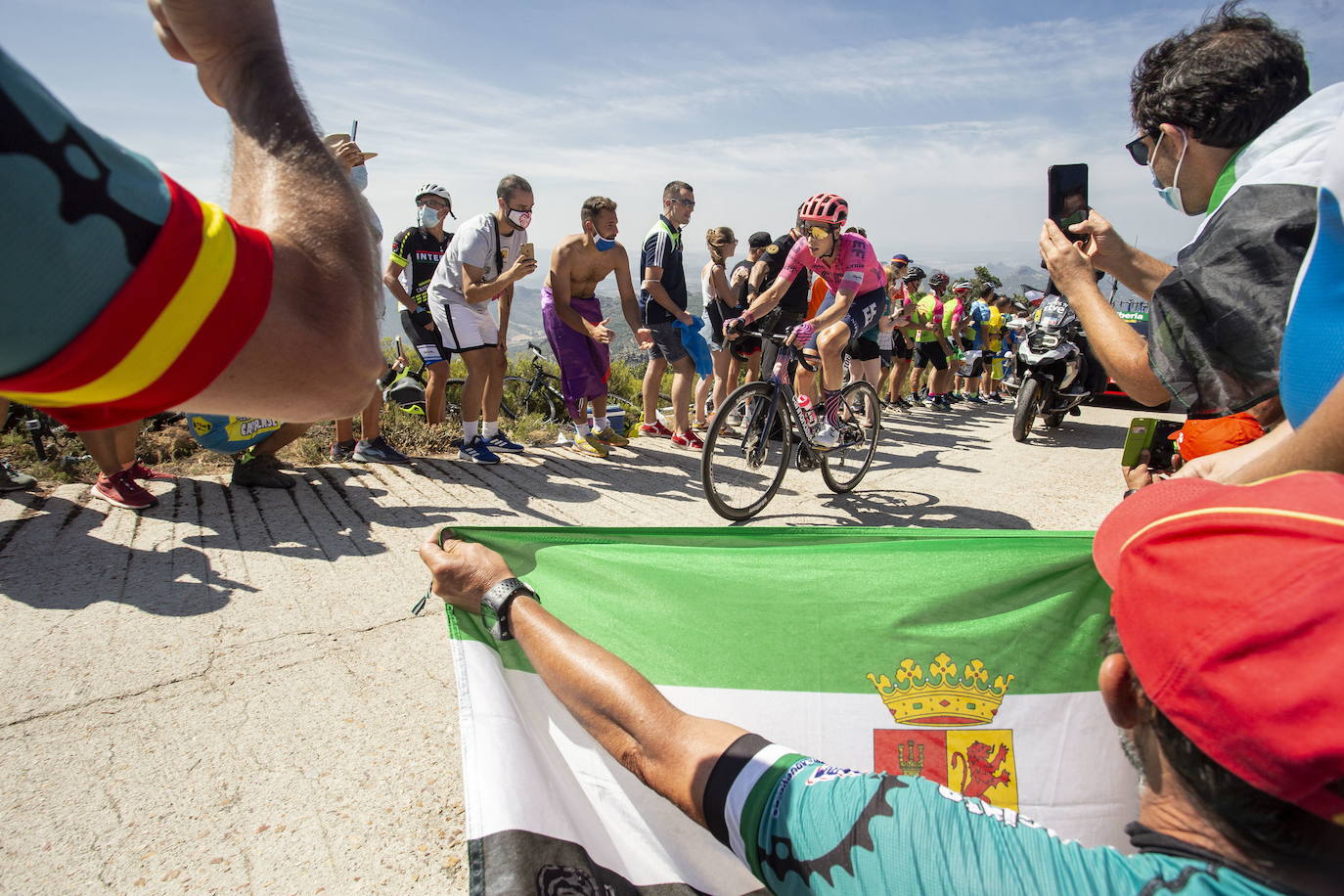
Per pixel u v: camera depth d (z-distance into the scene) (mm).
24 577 3492
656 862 1442
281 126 799
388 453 5816
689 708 1708
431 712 2748
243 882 2035
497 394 6133
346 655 3062
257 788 2350
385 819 2271
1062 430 9242
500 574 1364
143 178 613
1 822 2158
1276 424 1789
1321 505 653
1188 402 1587
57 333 580
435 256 6512
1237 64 1631
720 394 7918
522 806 1296
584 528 1738
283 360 696
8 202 529
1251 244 1443
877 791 904
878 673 1688
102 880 2008
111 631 3113
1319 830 662
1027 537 1706
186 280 609
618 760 1148
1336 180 1036
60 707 2635
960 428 9328
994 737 1667
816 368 6062
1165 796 790
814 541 1765
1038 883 784
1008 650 1673
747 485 5980
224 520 4355
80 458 5012
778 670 1693
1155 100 1780
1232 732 640
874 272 5770
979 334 12234
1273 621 613
